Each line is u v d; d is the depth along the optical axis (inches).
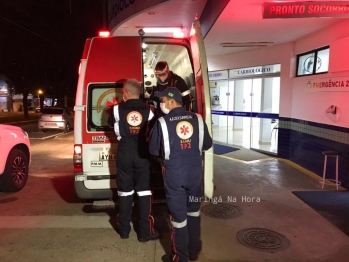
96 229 183.0
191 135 140.6
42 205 221.9
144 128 163.3
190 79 222.4
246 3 199.6
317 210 205.3
